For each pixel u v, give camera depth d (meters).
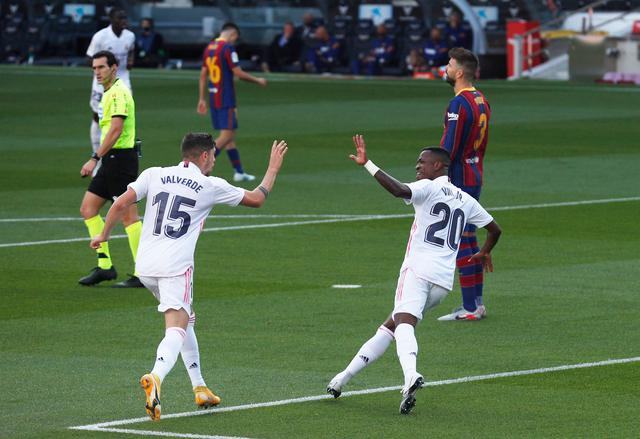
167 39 137.00
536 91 100.44
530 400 26.25
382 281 38.53
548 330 32.62
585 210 51.22
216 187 25.47
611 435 23.78
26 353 30.42
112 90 38.50
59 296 36.84
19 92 100.31
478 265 33.78
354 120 82.94
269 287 37.72
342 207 52.16
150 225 25.39
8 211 51.16
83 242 45.03
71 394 26.92
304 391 27.05
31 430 24.33
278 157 26.23
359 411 25.53
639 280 38.53
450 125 33.47
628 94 98.12
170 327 24.88
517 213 50.66
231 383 27.77
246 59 129.88
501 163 64.62
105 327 33.03
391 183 25.83
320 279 38.84
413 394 24.94
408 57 117.19
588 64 110.25
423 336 32.22
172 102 93.12
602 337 31.80
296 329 32.66
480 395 26.67
